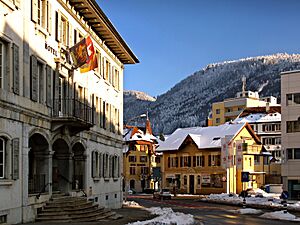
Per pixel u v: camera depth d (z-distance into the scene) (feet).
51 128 88.43
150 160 344.90
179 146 279.69
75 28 104.53
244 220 109.09
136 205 157.17
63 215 84.33
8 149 72.33
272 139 351.25
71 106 97.66
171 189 282.36
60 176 98.43
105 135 129.08
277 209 149.28
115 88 144.05
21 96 75.61
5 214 70.54
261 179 275.39
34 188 85.30
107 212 99.50
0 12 68.59
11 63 72.49
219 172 259.60
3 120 70.03
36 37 82.38
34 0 81.46
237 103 437.58
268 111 381.60
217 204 184.24
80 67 101.60
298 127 196.13
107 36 125.70
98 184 121.70
